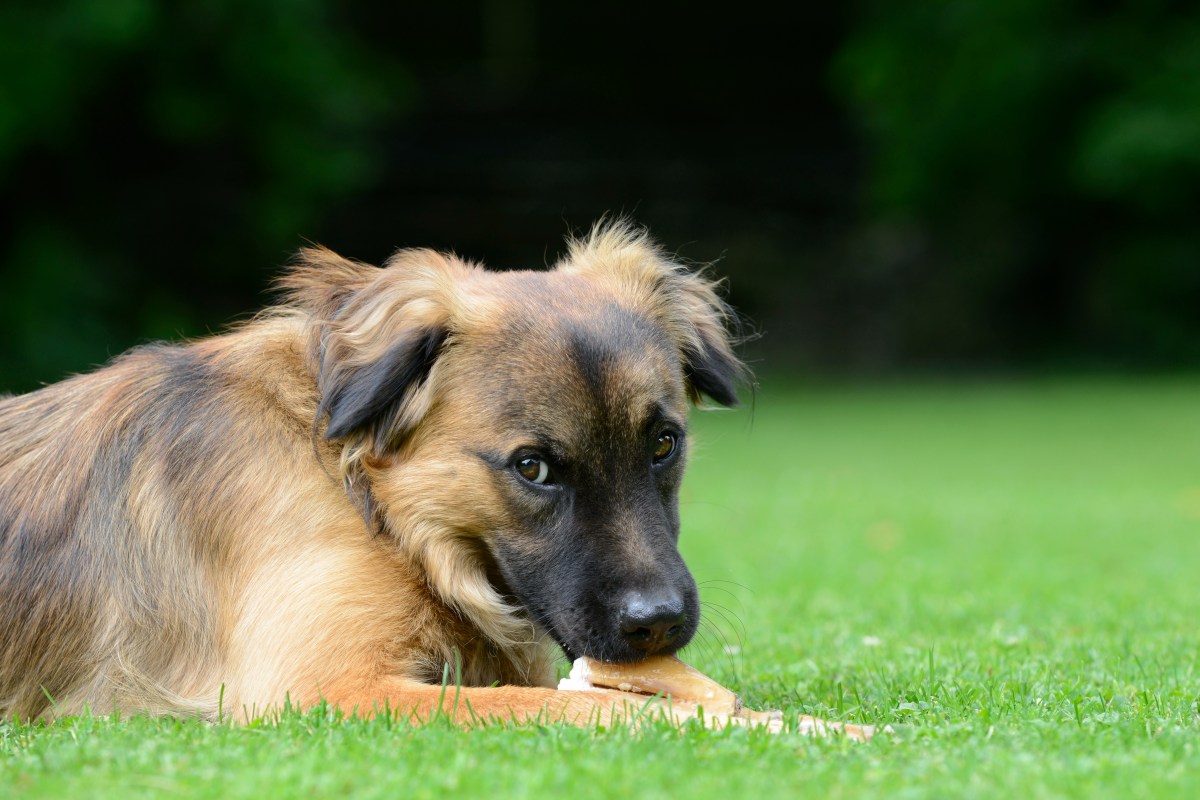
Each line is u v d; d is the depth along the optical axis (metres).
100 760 4.62
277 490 5.80
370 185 40.62
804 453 24.08
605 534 5.62
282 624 5.54
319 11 34.59
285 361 6.19
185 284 35.00
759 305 41.59
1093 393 33.62
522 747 4.62
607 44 50.00
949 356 40.34
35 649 5.96
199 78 32.12
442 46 50.22
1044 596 9.90
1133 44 37.59
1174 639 7.76
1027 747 4.73
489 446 5.74
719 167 44.69
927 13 39.94
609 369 5.77
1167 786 4.19
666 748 4.59
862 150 45.16
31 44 28.38
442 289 5.96
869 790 4.19
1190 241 38.53
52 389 6.60
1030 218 40.81
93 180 32.56
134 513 5.97
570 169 43.88
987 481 19.81
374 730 4.87
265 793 4.17
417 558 5.82
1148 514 15.73
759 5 48.66
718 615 8.96
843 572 11.55
